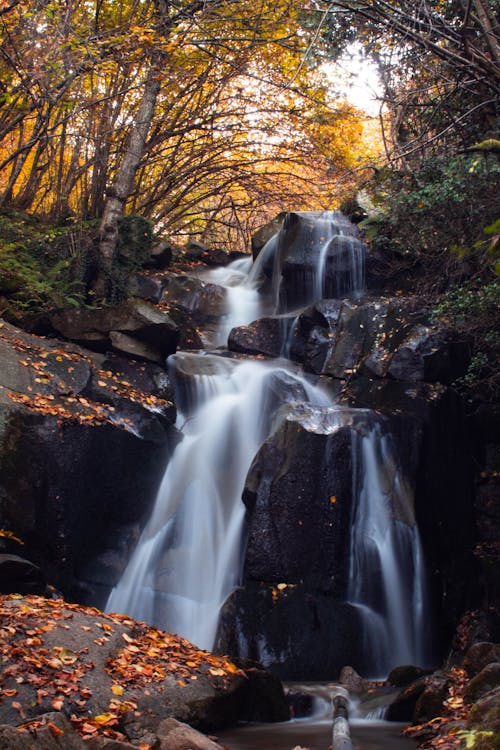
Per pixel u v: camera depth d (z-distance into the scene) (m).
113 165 16.97
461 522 10.39
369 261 13.24
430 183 11.95
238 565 9.38
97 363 10.57
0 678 5.45
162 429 10.06
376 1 9.73
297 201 20.19
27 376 9.38
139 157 14.47
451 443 10.50
